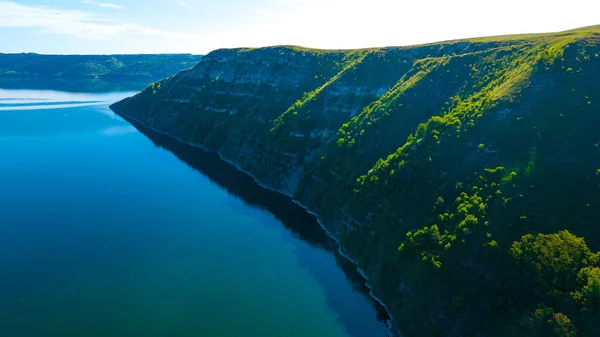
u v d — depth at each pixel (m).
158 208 105.25
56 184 121.56
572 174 58.94
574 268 49.31
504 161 66.12
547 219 55.47
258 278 73.44
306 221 97.44
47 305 63.62
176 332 58.38
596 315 44.97
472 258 56.59
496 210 59.75
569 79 72.88
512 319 49.38
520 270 52.25
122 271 74.25
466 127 77.00
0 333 57.06
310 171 108.69
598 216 53.78
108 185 121.94
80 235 88.50
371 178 84.69
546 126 66.75
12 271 73.19
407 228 69.81
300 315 63.50
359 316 63.59
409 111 97.50
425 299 57.50
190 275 73.75
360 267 75.56
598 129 63.31
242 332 59.19
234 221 97.75
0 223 93.50
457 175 70.50
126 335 57.38
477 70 97.94
